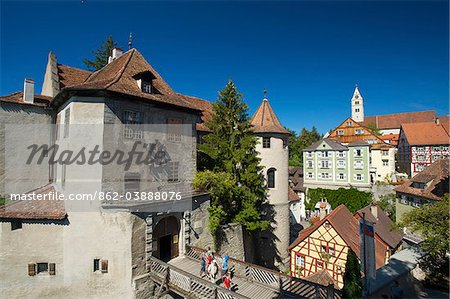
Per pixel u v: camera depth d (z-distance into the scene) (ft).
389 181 172.96
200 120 84.28
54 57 74.54
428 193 104.27
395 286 55.62
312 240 82.53
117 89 51.08
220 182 65.62
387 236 88.63
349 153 176.24
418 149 184.75
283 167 93.71
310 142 283.38
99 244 49.16
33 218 48.57
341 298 43.34
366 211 103.14
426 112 250.78
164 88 65.36
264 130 91.09
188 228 61.21
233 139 75.46
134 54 67.15
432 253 60.90
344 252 76.07
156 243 56.18
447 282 59.72
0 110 60.49
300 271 83.97
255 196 75.00
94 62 134.21
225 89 77.41
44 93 78.95
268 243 90.02
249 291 45.06
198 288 44.65
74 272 48.98
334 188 179.42
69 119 52.03
